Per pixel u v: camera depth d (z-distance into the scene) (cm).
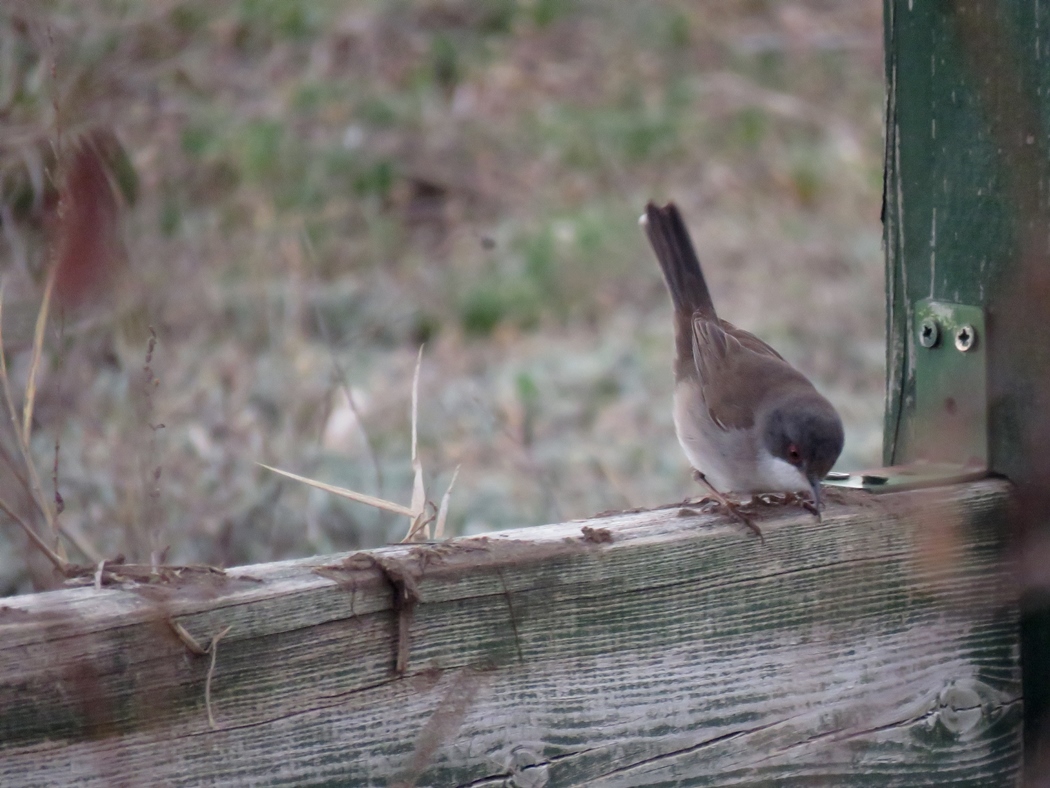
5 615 379
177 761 394
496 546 448
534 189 2017
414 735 430
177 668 393
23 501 498
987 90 513
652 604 469
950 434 545
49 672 374
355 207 1825
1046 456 514
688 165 2131
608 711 463
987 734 529
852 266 1806
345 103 2059
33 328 729
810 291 1717
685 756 479
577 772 459
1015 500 524
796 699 497
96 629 380
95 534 754
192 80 1655
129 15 1283
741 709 488
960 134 525
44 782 375
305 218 1684
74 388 799
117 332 741
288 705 410
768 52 2511
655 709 472
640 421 1355
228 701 401
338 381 944
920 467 548
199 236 1374
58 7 1046
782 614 493
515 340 1595
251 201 1537
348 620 418
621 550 461
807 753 500
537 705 451
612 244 1820
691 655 477
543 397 1397
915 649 517
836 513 500
